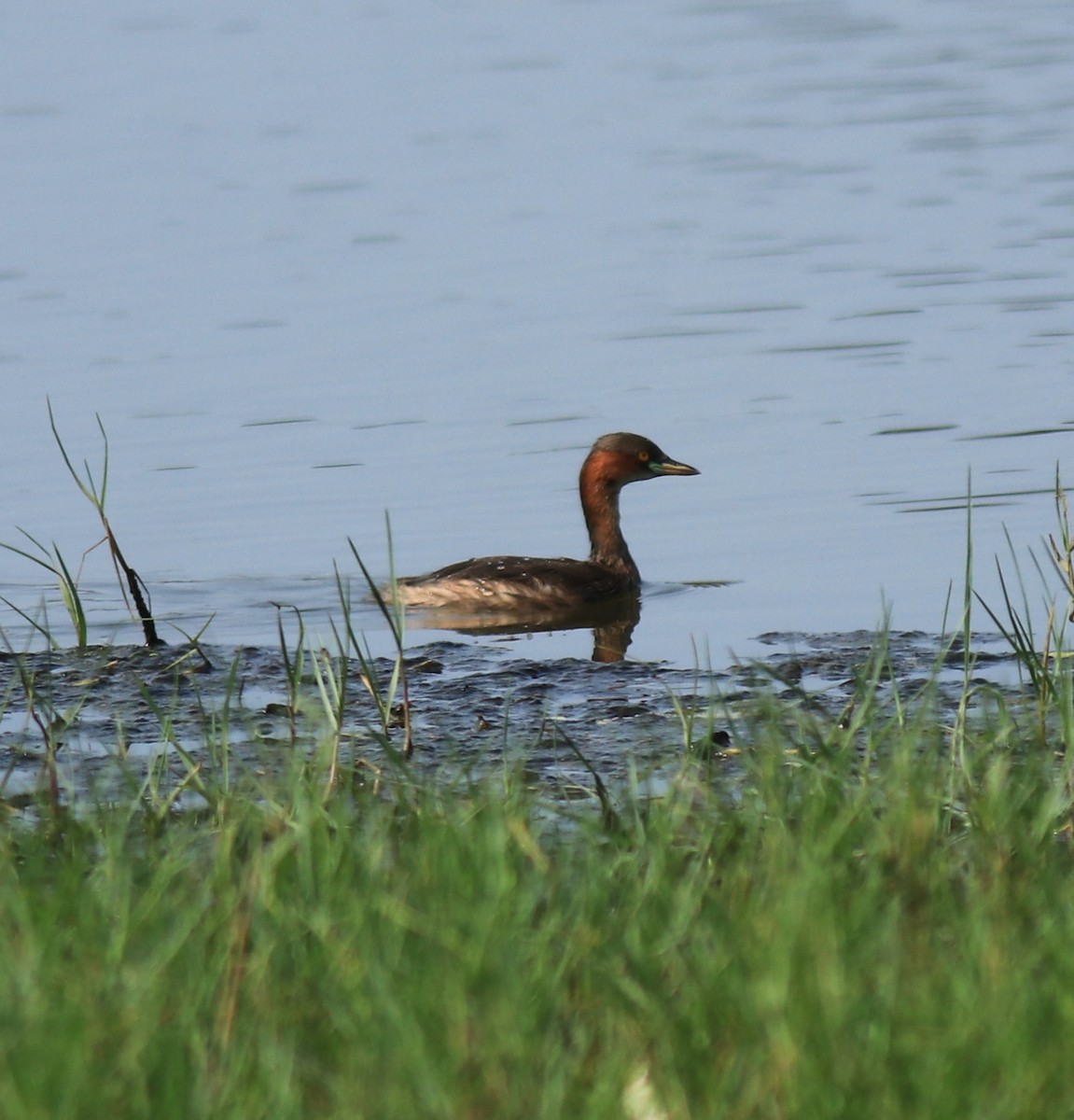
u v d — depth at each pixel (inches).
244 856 336.2
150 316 944.3
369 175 1246.9
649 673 531.2
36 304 965.2
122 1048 238.1
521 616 626.5
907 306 937.5
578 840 335.9
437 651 578.6
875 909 283.6
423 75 1590.8
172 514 711.1
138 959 268.1
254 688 521.7
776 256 1036.5
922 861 308.5
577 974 265.9
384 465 760.3
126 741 459.2
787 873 290.4
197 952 265.3
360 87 1551.4
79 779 425.1
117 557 574.9
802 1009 241.1
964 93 1440.7
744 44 1681.8
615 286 987.3
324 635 598.2
